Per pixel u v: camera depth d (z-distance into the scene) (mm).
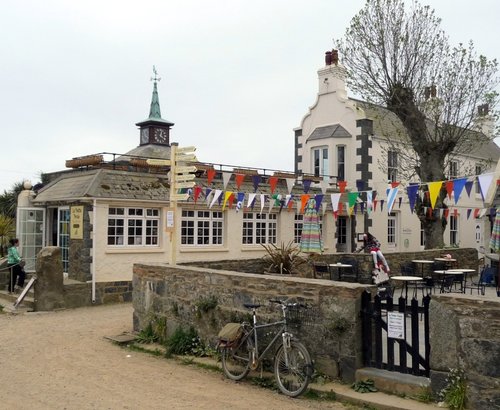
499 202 15383
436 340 5875
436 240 18625
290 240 19828
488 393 5438
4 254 24719
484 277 14062
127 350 9305
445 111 17391
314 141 23875
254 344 7180
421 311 6219
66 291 14172
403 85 17328
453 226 26562
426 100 17391
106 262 15039
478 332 5535
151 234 16281
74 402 6461
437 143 17453
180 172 10586
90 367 8141
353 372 6559
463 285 14094
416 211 18203
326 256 14453
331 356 6766
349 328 6621
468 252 19328
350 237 22203
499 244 12938
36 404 6402
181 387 7047
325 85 24047
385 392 6250
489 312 5469
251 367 7094
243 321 7781
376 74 17578
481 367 5496
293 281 7258
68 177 17078
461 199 26312
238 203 14266
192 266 10328
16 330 11219
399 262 15758
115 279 15180
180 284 9180
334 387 6520
